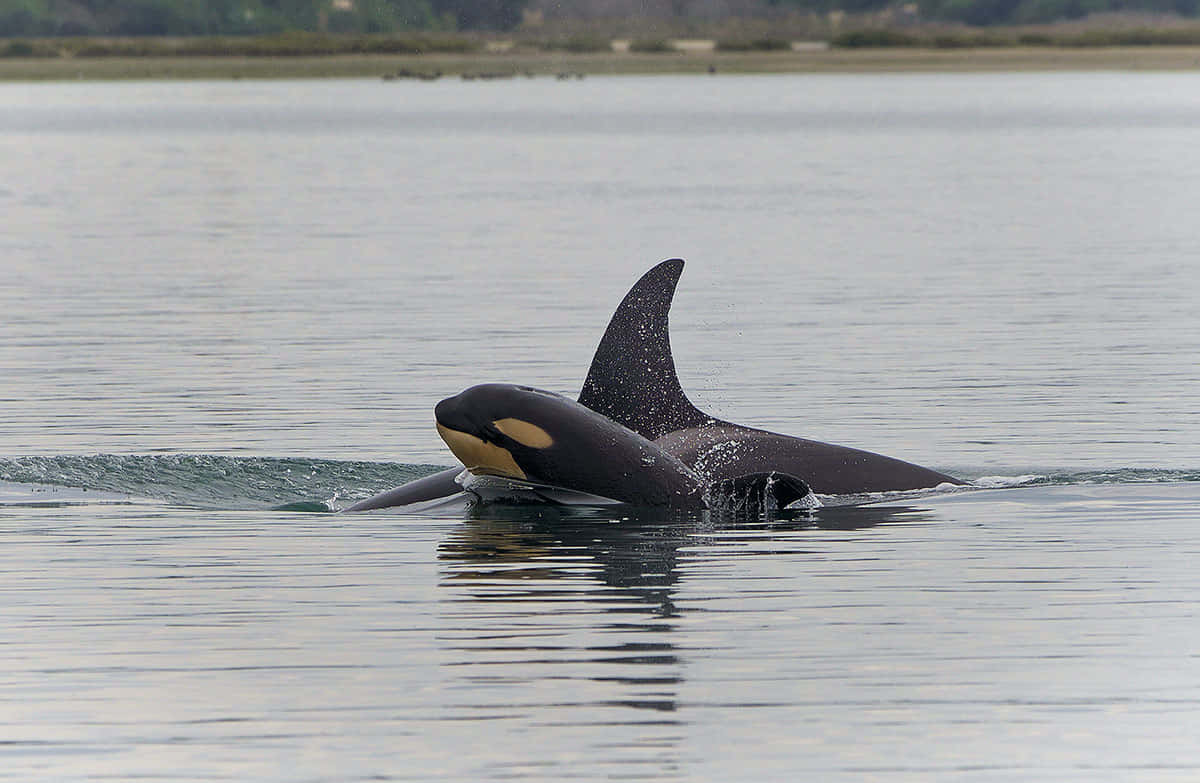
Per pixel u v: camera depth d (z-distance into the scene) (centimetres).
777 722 3753
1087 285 12925
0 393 8469
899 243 16362
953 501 5891
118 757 3594
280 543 5341
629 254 15375
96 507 5903
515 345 10031
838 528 5466
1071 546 5231
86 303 12175
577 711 3816
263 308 11856
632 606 4584
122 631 4409
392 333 10562
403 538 5397
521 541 5328
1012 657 4166
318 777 3488
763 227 17900
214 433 7438
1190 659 4147
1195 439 7169
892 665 4106
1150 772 3512
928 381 8712
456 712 3812
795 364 9312
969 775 3494
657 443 5916
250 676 4056
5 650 4262
